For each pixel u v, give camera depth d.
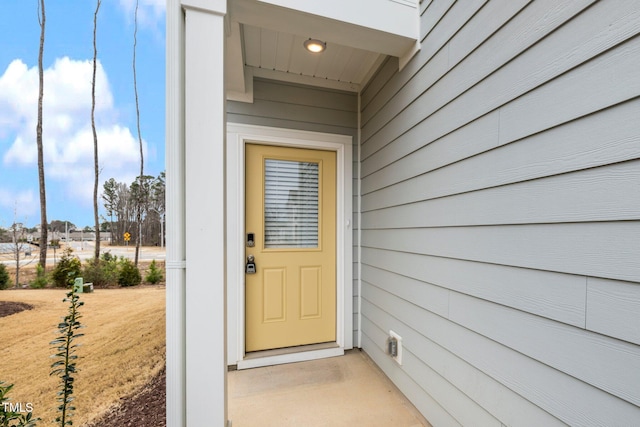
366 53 2.09
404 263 1.77
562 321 0.83
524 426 0.95
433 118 1.47
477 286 1.17
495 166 1.08
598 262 0.74
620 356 0.69
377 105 2.19
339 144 2.52
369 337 2.35
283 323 2.45
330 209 2.58
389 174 1.99
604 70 0.73
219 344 1.14
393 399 1.80
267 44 2.00
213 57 1.17
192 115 1.15
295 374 2.11
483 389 1.14
